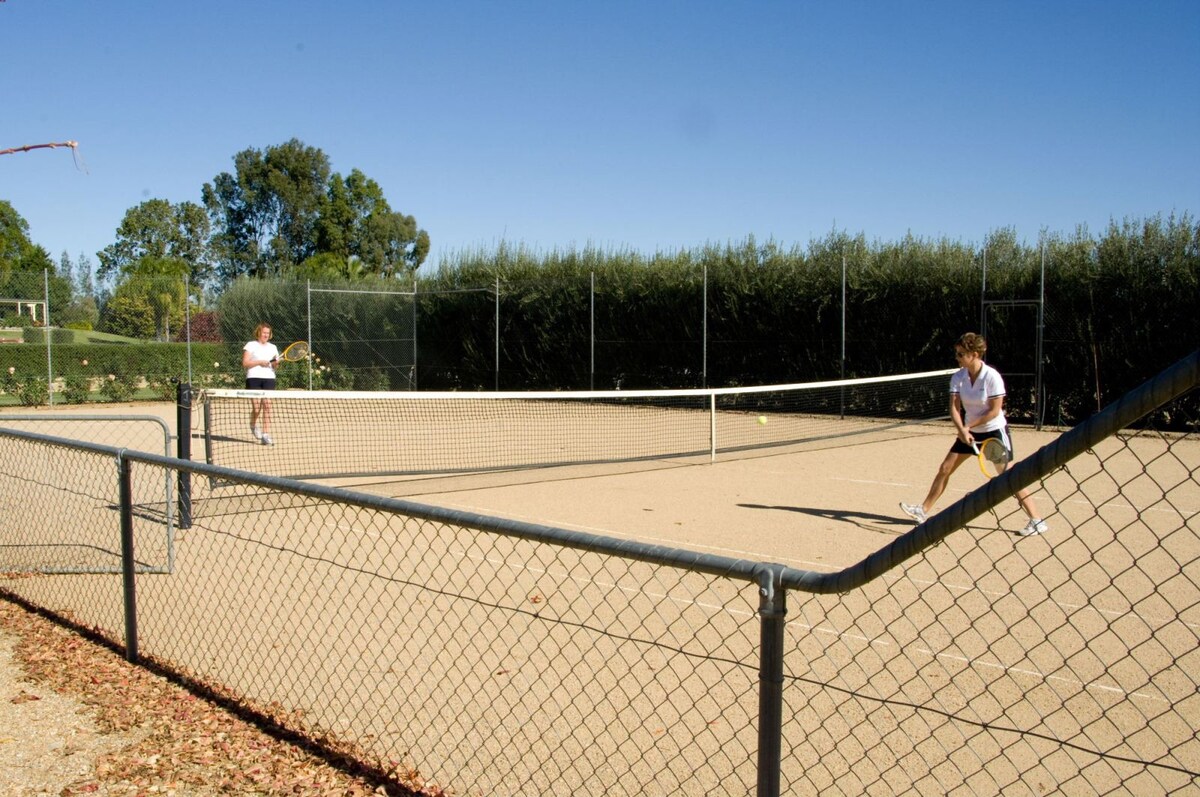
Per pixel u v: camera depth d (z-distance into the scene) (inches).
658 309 852.0
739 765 142.3
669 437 603.8
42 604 231.6
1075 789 134.6
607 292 882.1
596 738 143.3
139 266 2240.4
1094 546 281.7
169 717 162.2
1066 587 235.6
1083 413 649.6
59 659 191.0
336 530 309.4
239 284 1016.9
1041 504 352.2
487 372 983.6
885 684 174.2
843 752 147.6
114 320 915.4
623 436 609.3
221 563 268.8
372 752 149.6
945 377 704.4
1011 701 165.8
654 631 204.5
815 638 199.6
